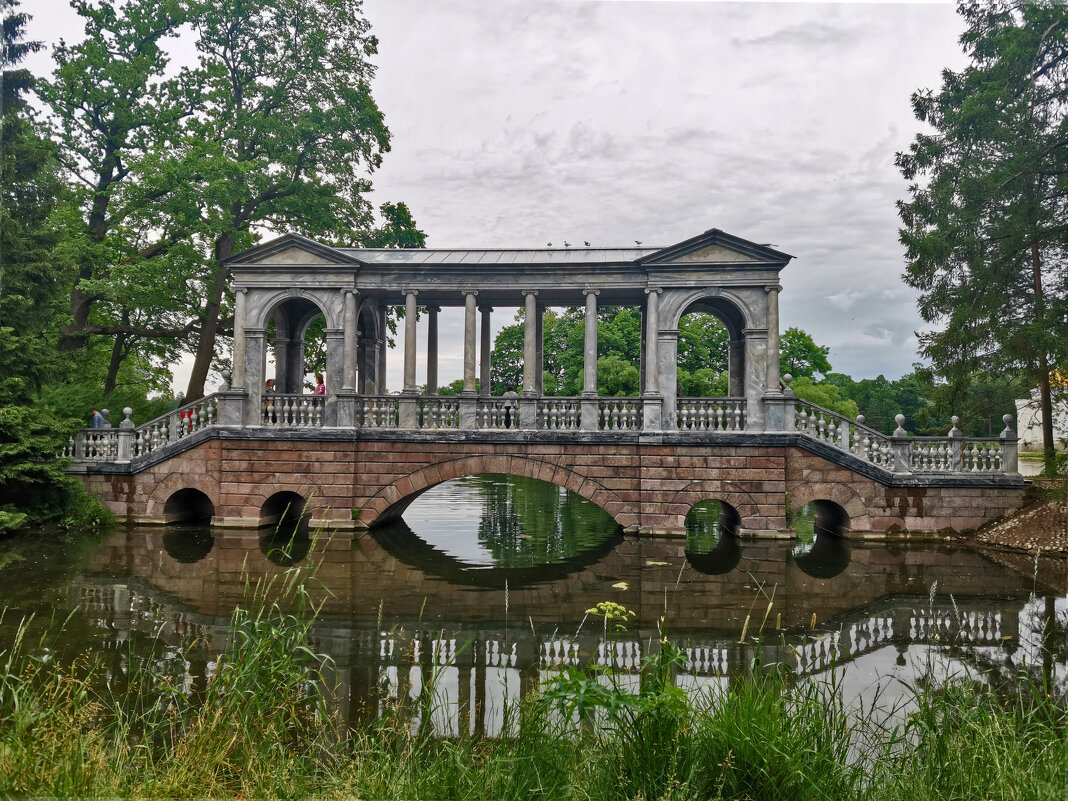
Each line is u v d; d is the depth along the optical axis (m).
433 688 6.18
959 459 16.88
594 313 17.98
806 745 4.47
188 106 24.27
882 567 13.62
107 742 5.13
